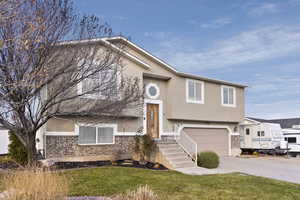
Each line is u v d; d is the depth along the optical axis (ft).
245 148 85.05
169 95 57.36
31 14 26.20
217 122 68.28
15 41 22.08
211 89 65.46
